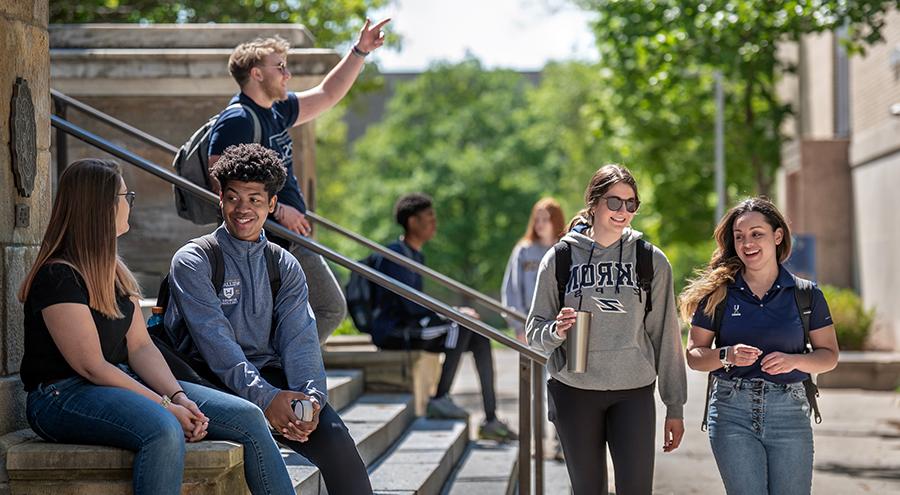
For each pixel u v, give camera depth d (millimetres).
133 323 4984
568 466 5863
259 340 5398
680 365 5766
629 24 16625
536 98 65750
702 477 9617
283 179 5457
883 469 9984
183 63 10109
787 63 23203
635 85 19234
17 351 5312
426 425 9516
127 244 10211
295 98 7414
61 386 4688
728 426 5512
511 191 60625
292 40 10336
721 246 5781
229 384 5117
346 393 9109
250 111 6797
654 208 27000
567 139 57031
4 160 5258
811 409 5531
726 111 25156
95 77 10117
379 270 9984
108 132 10203
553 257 5828
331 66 9883
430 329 9828
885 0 12938
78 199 4715
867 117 20828
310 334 5410
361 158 64562
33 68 5539
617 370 5711
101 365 4676
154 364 4973
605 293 5719
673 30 16109
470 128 63375
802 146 22688
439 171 61125
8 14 5312
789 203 26438
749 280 5648
